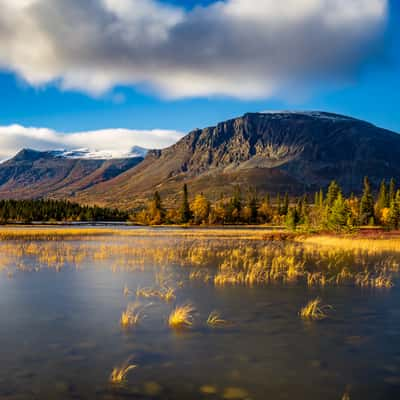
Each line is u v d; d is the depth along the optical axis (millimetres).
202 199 147375
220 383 8062
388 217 90688
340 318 13086
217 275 22000
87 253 34719
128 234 76062
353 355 9648
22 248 39125
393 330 11742
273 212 156750
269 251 37219
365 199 118750
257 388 7855
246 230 98375
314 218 80438
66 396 7449
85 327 11859
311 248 40656
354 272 23641
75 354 9578
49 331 11445
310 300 15805
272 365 8992
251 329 11758
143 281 20031
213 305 14875
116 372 8500
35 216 165500
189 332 11414
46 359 9250
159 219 144875
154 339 10750
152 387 7855
